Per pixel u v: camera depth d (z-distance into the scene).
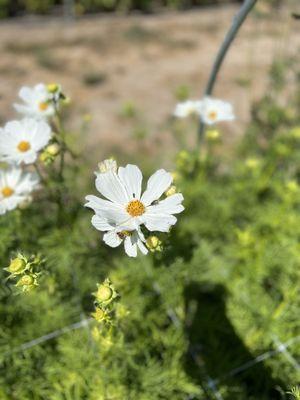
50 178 0.38
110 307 0.25
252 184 0.55
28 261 0.26
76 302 0.39
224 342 0.43
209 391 0.38
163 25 1.31
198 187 0.52
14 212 0.39
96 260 0.43
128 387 0.35
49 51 1.09
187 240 0.49
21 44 1.12
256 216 0.52
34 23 1.29
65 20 1.32
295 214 0.48
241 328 0.43
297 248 0.44
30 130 0.34
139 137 0.70
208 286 0.48
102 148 0.73
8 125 0.34
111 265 0.46
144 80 0.99
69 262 0.40
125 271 0.42
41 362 0.37
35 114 0.39
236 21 0.36
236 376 0.40
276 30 1.20
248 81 0.76
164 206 0.25
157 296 0.43
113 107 0.87
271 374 0.39
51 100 0.35
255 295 0.45
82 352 0.35
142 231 0.26
